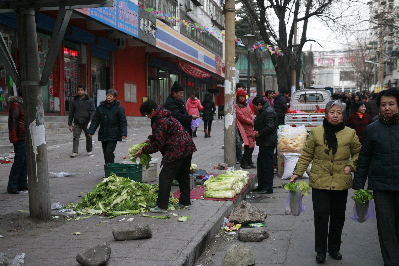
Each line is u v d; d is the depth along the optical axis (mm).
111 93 8891
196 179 8695
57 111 18469
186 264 4402
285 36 25203
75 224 5719
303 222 6543
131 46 25281
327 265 4746
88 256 4176
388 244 4316
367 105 12891
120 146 14898
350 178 4711
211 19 39156
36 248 4766
